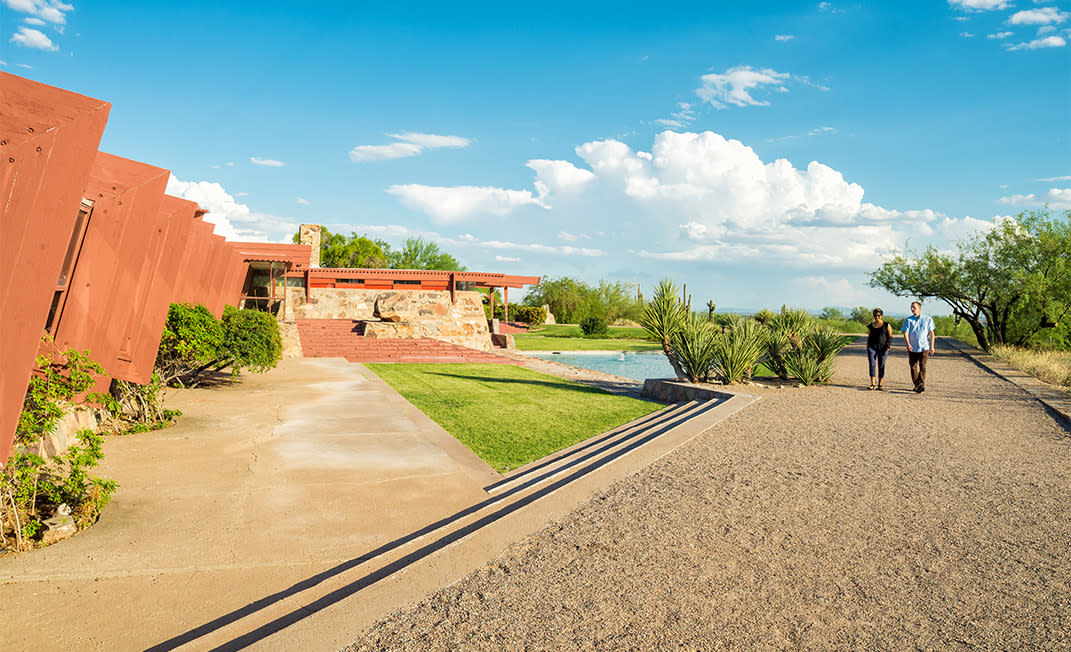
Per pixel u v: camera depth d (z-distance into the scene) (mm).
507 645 2986
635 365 24516
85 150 4496
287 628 3086
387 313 26688
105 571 3822
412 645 2973
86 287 6461
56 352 5578
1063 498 5363
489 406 10953
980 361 19266
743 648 2990
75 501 4867
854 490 5535
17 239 4203
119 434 7488
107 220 6504
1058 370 14656
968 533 4523
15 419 4223
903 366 17984
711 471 6129
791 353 14172
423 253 59656
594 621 3230
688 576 3777
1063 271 22031
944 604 3455
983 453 6969
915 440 7617
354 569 3859
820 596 3533
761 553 4133
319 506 5133
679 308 13398
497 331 30453
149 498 5211
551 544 4270
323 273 26734
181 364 10242
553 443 7992
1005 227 23391
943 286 24781
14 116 4227
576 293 55719
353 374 14820
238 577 3809
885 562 4008
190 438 7457
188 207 7469
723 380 12820
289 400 10609
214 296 14461
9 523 4262
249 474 6004
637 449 6898
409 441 7637
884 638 3094
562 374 17625
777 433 7980
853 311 51188
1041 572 3875
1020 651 2986
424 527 4715
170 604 3453
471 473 6262
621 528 4570
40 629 3150
